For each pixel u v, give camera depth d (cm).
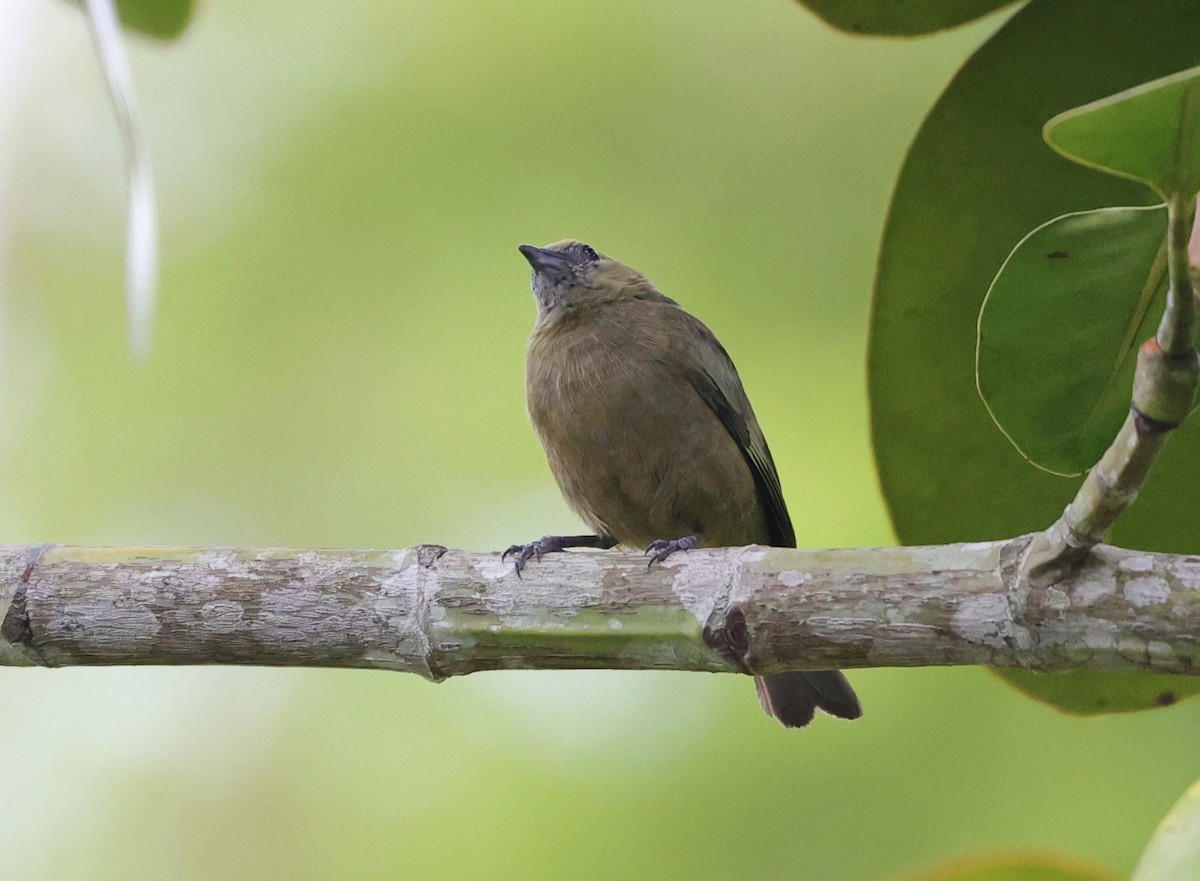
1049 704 605
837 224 1205
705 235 1230
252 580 611
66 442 1289
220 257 1288
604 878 1050
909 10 568
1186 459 573
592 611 590
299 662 614
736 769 1057
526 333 1260
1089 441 501
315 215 1288
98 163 1312
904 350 578
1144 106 365
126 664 620
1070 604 525
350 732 1160
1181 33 534
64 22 1297
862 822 1012
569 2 1270
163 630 609
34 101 1307
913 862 991
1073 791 976
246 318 1285
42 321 1302
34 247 1308
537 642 595
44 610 611
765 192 1227
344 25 1304
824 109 1220
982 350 489
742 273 1218
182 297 1286
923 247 566
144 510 1266
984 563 546
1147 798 961
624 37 1262
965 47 1195
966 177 558
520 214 1264
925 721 1022
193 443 1279
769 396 1187
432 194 1276
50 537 1275
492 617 597
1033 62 545
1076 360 488
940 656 549
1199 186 383
